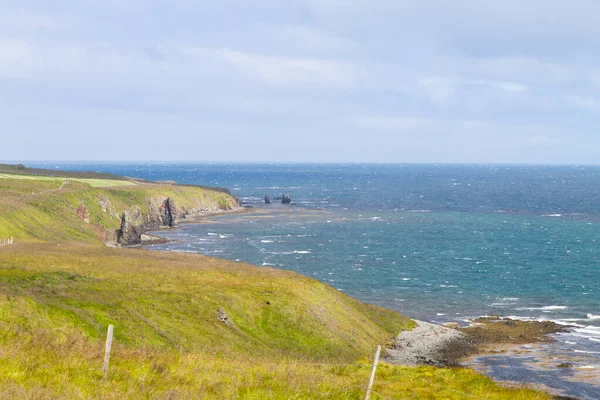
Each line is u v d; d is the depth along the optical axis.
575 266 125.62
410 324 78.69
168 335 49.44
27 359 22.45
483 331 77.94
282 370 28.56
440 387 32.84
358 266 124.44
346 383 27.84
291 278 77.25
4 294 43.62
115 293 57.06
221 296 63.59
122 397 19.34
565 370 62.06
